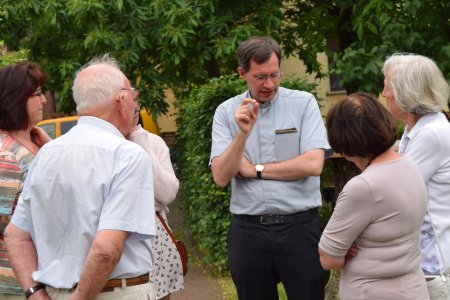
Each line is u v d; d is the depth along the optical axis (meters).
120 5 9.13
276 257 4.26
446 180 3.44
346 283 3.20
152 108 10.29
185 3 9.37
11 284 3.73
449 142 3.44
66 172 3.11
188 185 9.03
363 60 8.23
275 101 4.33
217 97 7.66
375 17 8.51
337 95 15.12
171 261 4.58
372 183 3.05
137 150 3.12
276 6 9.78
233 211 4.38
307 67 11.04
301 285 4.25
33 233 3.26
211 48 9.73
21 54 10.50
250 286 4.35
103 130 3.18
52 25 9.85
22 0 9.97
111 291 3.10
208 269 8.34
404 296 3.09
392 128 3.12
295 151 4.28
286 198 4.20
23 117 3.83
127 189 3.03
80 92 3.21
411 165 3.18
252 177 4.24
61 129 12.84
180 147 10.48
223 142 4.42
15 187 3.67
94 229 3.07
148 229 3.05
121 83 3.23
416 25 8.43
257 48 4.17
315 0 10.10
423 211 3.15
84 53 10.12
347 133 3.12
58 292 3.14
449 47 7.99
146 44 9.59
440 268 3.42
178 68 10.48
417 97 3.45
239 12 9.87
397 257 3.09
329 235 3.16
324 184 8.78
